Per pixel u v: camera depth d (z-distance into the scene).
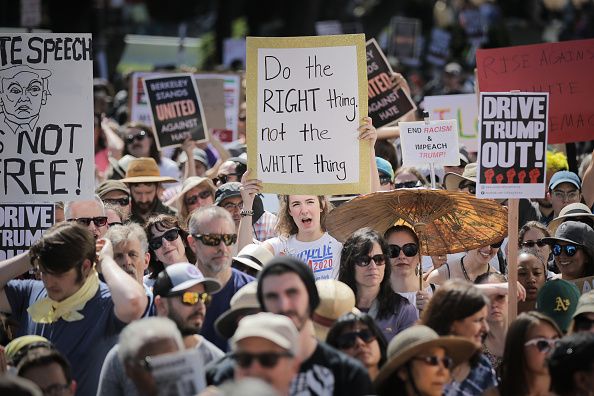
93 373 16.34
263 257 19.38
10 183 19.05
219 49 56.91
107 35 59.75
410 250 18.84
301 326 13.46
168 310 15.25
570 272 20.19
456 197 19.06
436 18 65.06
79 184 19.05
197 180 25.58
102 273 17.73
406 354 13.88
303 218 20.34
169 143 29.39
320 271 20.42
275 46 19.75
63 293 16.47
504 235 19.59
